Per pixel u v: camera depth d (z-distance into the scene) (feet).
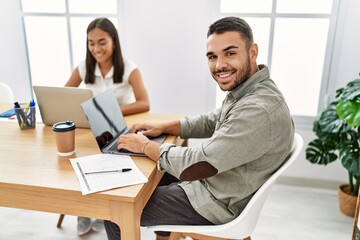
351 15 7.32
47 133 5.21
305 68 8.11
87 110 4.48
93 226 6.63
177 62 8.58
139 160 4.25
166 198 4.37
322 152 7.23
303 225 6.87
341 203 7.28
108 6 8.86
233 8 8.05
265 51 8.20
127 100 7.13
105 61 6.84
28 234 6.45
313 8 7.65
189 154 3.91
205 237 4.44
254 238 6.43
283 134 3.80
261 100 3.77
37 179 3.72
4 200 3.82
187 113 8.99
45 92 5.23
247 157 3.72
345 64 7.67
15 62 9.96
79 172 3.87
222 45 3.90
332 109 6.82
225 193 4.09
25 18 9.59
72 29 9.34
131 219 3.57
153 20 8.38
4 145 4.71
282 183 8.64
